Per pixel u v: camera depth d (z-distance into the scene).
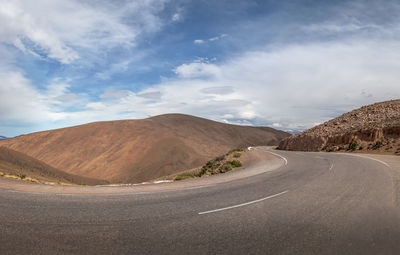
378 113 43.47
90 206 6.58
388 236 4.18
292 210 5.93
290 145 53.50
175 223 5.08
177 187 10.18
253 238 4.21
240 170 17.44
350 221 4.98
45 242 4.06
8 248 3.80
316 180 10.45
